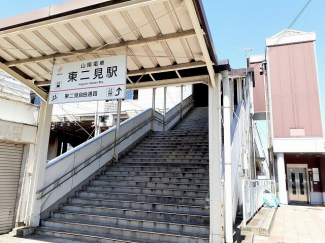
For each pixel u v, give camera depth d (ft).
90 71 15.06
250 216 21.29
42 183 19.30
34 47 15.74
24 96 26.94
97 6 11.55
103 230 16.88
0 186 18.61
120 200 19.92
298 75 47.75
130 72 17.44
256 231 18.22
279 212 34.55
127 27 13.25
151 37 13.69
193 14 10.67
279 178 45.21
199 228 15.48
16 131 19.22
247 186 21.90
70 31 13.99
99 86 14.62
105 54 15.57
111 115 47.37
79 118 47.98
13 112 19.49
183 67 16.15
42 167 19.47
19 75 18.48
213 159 15.31
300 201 49.88
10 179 19.26
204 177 21.97
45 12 12.44
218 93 16.20
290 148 44.68
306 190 49.98
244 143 29.50
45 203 19.45
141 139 34.30
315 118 45.32
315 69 47.21
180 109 48.39
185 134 34.09
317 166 49.98
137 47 14.80
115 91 14.21
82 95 14.93
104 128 49.93
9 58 17.34
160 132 37.52
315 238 19.13
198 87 60.23
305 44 48.62
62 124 48.96
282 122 46.68
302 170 51.06
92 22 13.12
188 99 53.78
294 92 47.29
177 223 16.17
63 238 16.98
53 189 19.95
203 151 27.27
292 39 49.19
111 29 13.55
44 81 20.13
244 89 39.11
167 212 17.65
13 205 19.21
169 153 28.55
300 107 46.42
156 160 26.99
